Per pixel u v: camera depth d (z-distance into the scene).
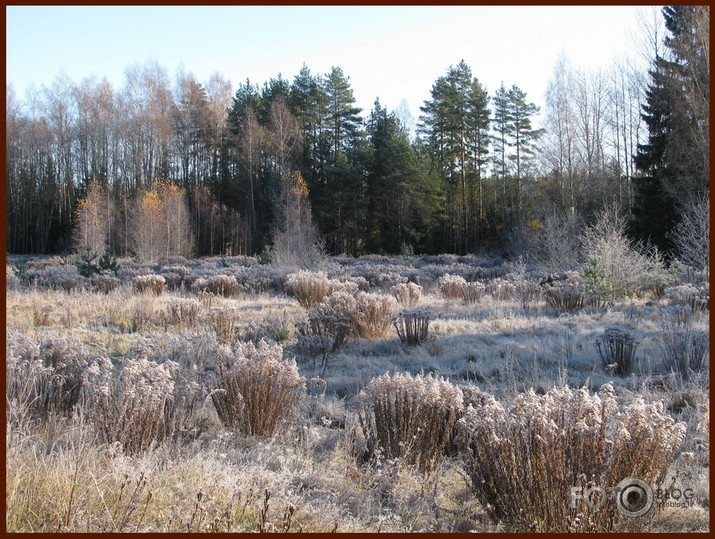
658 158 25.47
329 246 44.66
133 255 37.59
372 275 18.47
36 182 51.34
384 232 45.62
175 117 52.19
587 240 16.30
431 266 24.53
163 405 4.33
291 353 8.21
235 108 51.81
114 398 4.27
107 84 51.81
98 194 41.28
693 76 22.59
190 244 40.16
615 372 6.95
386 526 3.20
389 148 43.59
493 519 3.45
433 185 43.38
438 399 4.40
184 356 7.14
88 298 12.53
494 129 46.41
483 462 3.48
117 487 3.21
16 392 4.81
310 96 49.88
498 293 13.81
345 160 43.12
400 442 4.27
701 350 7.01
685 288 11.54
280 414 4.91
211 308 11.36
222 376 5.05
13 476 3.15
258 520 3.07
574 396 3.37
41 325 9.83
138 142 50.44
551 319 10.78
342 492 3.72
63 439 4.25
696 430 4.54
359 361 7.79
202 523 2.94
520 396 3.53
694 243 15.09
